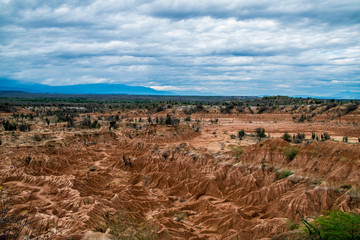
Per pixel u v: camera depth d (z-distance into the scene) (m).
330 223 22.97
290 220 39.81
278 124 160.88
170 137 111.12
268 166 58.25
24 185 57.41
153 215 47.53
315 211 41.53
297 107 194.50
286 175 53.97
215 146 92.56
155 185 65.00
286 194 48.22
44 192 53.72
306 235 24.52
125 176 70.94
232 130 141.75
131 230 34.00
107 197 54.44
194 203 53.28
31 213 41.28
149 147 88.44
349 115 150.12
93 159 85.81
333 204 42.03
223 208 49.22
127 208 49.03
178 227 43.47
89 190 57.28
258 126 154.50
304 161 54.53
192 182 61.06
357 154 47.41
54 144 87.44
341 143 52.06
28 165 68.31
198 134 125.56
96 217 40.50
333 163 49.56
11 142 84.31
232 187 57.19
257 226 39.00
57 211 44.31
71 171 71.31
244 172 59.72
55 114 196.00
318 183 47.34
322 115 163.62
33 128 128.12
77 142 98.56
